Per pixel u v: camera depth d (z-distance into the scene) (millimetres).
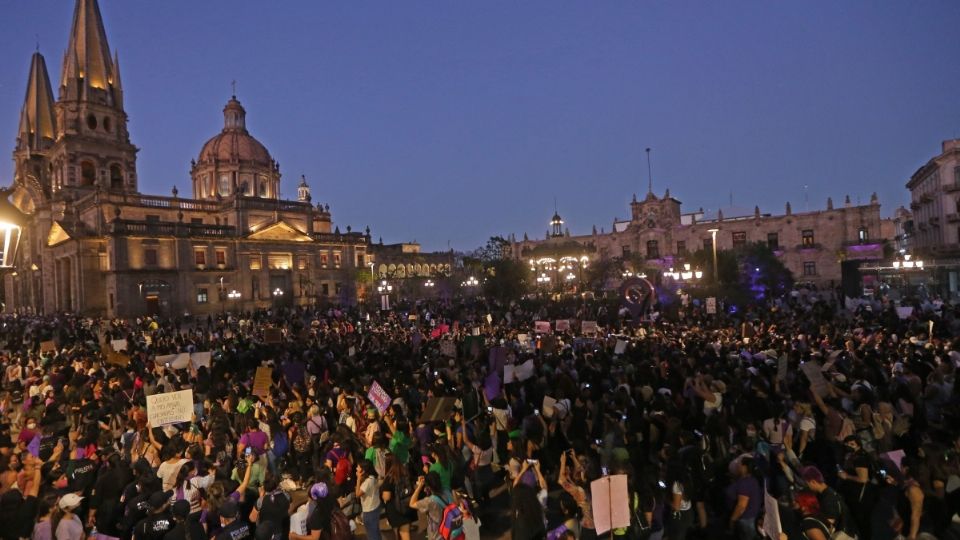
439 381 14383
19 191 76688
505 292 57562
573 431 10789
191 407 10953
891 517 6816
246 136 77438
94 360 20031
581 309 37062
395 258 90938
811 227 74000
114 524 8227
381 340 24562
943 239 52688
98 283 58531
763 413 10359
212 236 61781
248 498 9172
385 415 11203
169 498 7453
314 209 81625
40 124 79062
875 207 70438
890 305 27375
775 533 6367
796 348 16797
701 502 8211
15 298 77188
